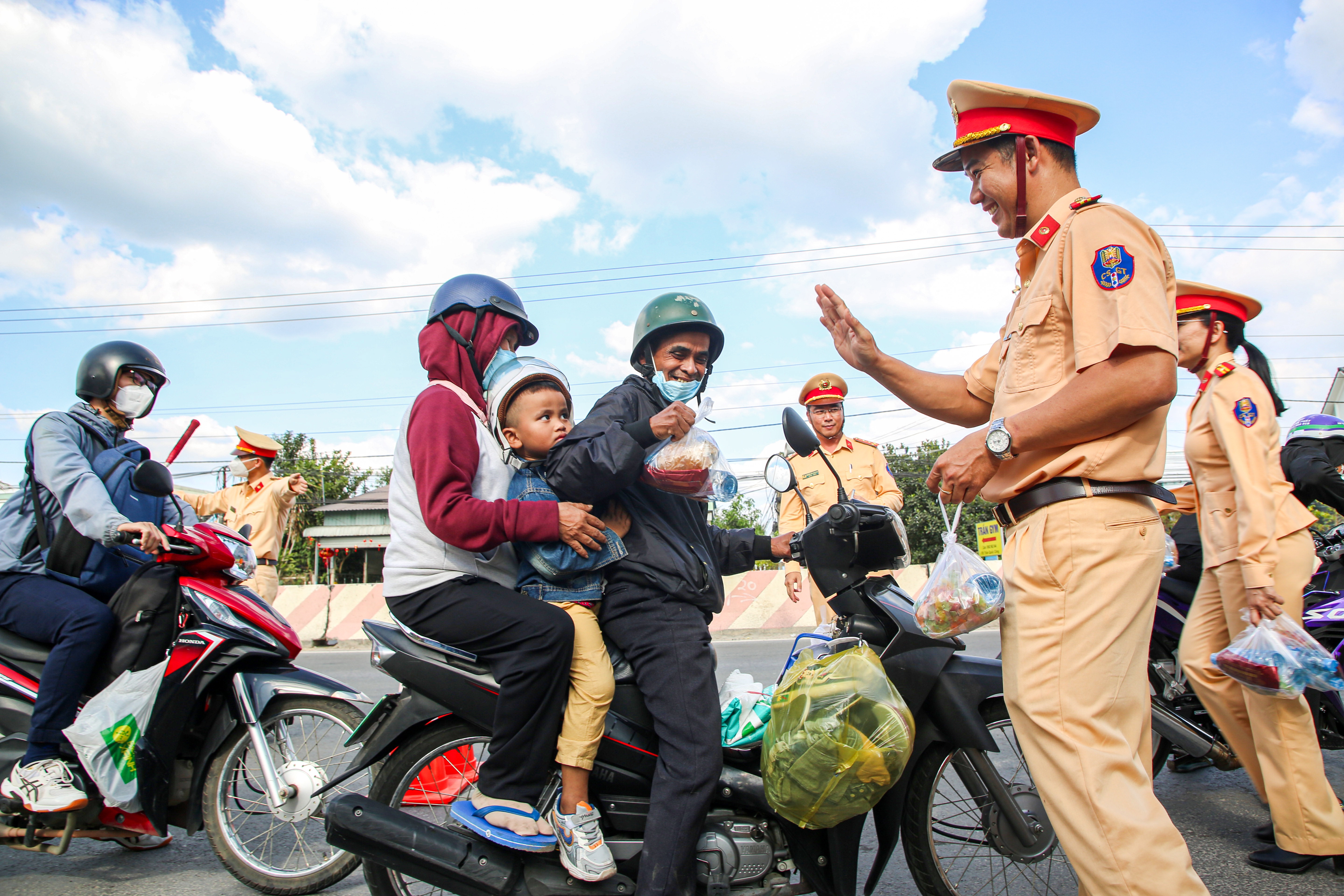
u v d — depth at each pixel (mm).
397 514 2350
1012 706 1945
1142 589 1856
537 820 2150
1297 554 2953
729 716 2336
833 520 2318
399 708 2312
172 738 2793
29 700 2910
